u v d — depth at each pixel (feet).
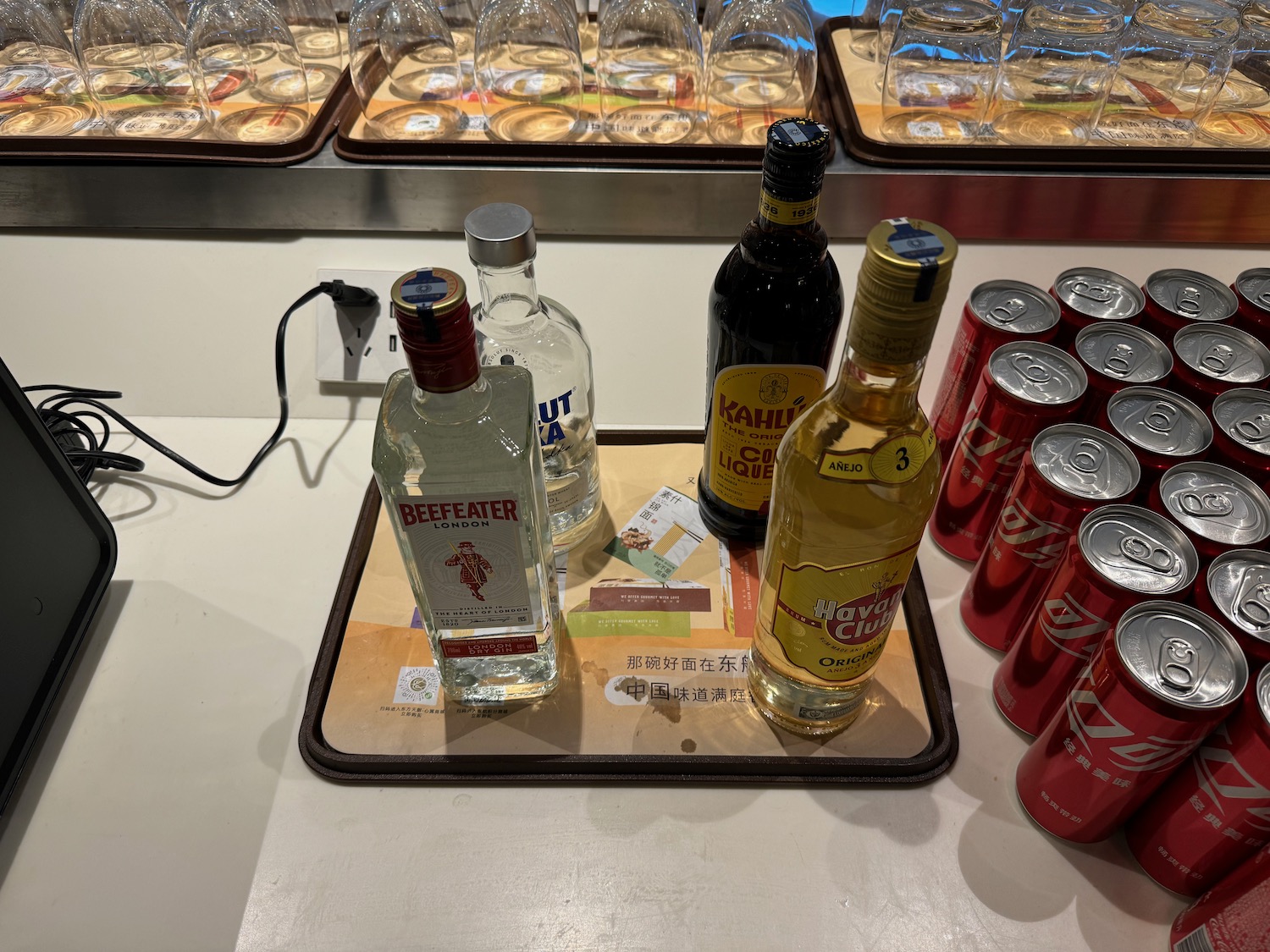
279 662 2.25
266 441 2.82
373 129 3.04
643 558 2.41
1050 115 3.07
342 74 3.29
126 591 2.40
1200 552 1.74
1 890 1.85
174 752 2.07
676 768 1.98
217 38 3.06
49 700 2.07
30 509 2.02
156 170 2.91
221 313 2.96
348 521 2.58
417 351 1.47
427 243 3.03
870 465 1.52
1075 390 2.01
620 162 2.88
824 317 1.93
